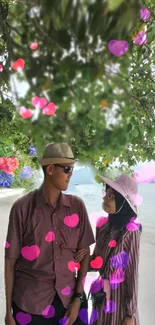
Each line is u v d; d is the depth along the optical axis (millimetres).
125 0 1793
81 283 2010
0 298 3676
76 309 1951
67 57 2037
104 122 2361
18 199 2018
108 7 1813
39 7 1906
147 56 2314
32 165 2830
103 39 1925
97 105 2270
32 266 1909
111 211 2002
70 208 1990
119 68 2111
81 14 1860
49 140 2484
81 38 1945
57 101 2201
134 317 1935
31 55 2088
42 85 2164
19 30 2047
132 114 2422
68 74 2090
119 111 2324
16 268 1982
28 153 2820
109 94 2234
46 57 2074
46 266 1904
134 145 2689
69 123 2396
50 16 1920
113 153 2467
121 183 2025
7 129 2598
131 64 2258
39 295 1889
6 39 2104
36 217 1930
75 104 2242
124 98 2281
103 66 2070
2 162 2773
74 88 2156
